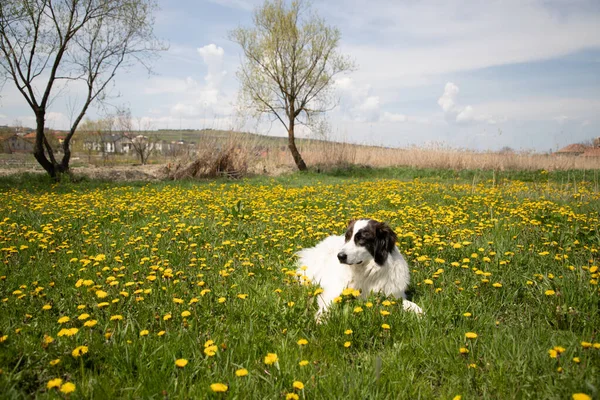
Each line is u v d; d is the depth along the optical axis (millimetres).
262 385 1172
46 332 1447
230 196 5031
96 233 3018
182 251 2564
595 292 1675
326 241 2299
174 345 1320
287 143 10570
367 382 1156
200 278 2035
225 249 2639
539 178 8602
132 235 2920
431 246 2521
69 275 2043
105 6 6945
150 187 6316
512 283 1967
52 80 6895
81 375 1184
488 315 1604
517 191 5500
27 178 7172
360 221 1898
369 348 1388
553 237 2656
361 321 1480
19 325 1497
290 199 4941
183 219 3477
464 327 1489
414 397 1129
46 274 2107
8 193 5516
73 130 7422
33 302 1709
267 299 1742
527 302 1805
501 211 3879
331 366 1262
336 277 1898
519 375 1179
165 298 1771
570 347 1259
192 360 1266
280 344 1405
